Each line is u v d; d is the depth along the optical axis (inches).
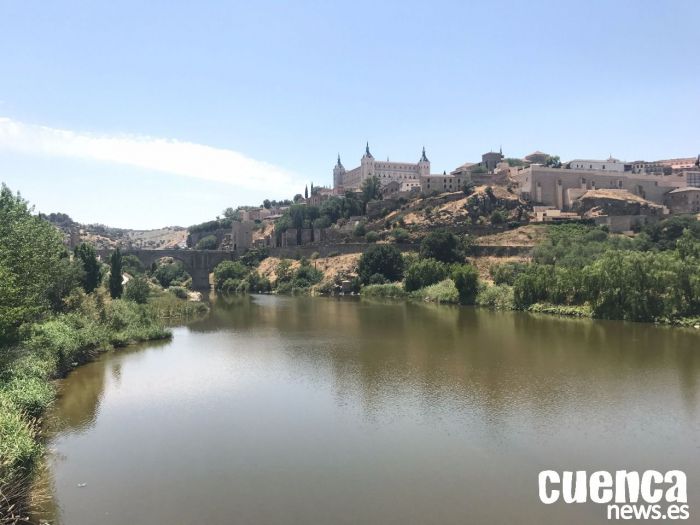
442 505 1031.6
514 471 1183.6
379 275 6589.6
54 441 1371.8
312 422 1504.7
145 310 3553.2
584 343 2679.6
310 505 1032.8
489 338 2866.6
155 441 1368.1
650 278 3410.4
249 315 4284.0
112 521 976.9
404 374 2043.6
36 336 2018.9
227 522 971.9
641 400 1686.8
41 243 2439.7
